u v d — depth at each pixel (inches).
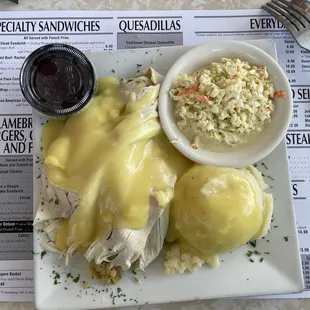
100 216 12.6
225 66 12.9
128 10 15.5
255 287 13.4
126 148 12.5
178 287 13.4
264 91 13.0
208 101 12.5
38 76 13.0
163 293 13.4
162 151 13.1
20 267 14.5
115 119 13.0
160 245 13.0
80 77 13.0
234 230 12.5
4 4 15.5
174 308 14.5
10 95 15.1
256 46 14.0
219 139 13.0
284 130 12.9
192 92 12.7
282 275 13.5
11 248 14.5
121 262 13.0
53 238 13.4
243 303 14.5
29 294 14.4
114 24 15.4
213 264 13.4
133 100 13.0
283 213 13.7
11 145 14.9
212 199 12.4
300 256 13.9
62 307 13.3
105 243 12.5
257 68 13.1
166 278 13.5
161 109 13.0
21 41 15.3
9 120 15.0
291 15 14.9
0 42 15.3
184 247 13.4
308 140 14.9
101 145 12.6
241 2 15.5
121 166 12.4
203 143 13.1
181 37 15.3
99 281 13.5
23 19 15.4
